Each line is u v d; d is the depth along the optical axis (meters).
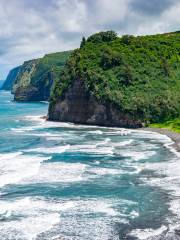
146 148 66.56
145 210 37.59
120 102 96.00
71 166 53.94
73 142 73.38
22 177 47.94
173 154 61.12
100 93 99.25
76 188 44.19
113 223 34.72
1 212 36.81
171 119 96.06
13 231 32.84
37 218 35.59
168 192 42.50
